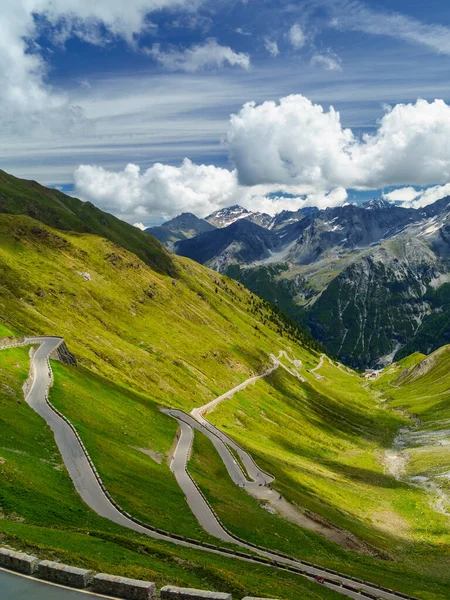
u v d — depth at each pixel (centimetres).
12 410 7881
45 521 4819
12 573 2750
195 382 19688
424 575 8206
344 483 14375
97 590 2569
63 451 7381
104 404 10869
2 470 5503
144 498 6981
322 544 8350
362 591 5825
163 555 4459
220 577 4106
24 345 12100
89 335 17962
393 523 11688
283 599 3981
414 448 19788
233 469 11344
